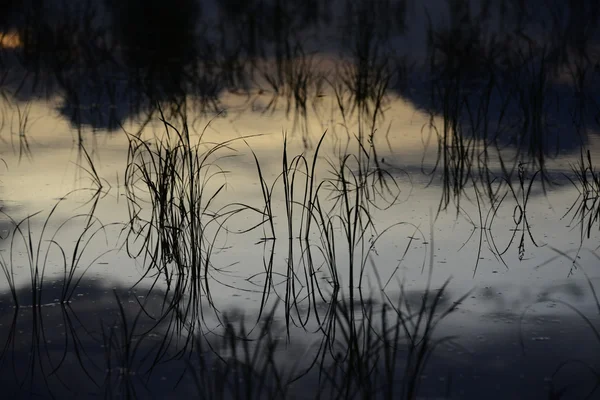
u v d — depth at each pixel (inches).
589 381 233.3
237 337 264.2
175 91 668.1
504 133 534.6
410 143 511.8
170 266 321.4
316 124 564.7
